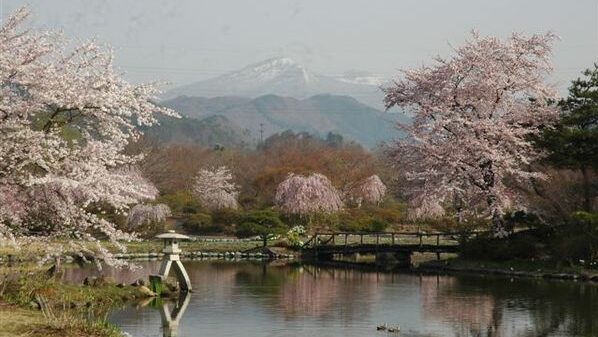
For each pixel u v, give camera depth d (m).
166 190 62.69
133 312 17.52
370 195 56.69
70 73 15.12
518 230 34.22
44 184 14.55
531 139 32.69
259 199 61.12
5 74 14.39
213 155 84.38
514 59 34.34
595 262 26.61
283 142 102.75
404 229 49.47
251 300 20.33
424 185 33.97
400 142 36.12
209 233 51.25
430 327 16.16
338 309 18.70
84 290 18.38
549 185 32.19
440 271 30.23
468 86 34.31
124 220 45.44
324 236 44.25
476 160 32.66
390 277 27.81
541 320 17.11
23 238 15.49
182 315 17.31
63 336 11.74
